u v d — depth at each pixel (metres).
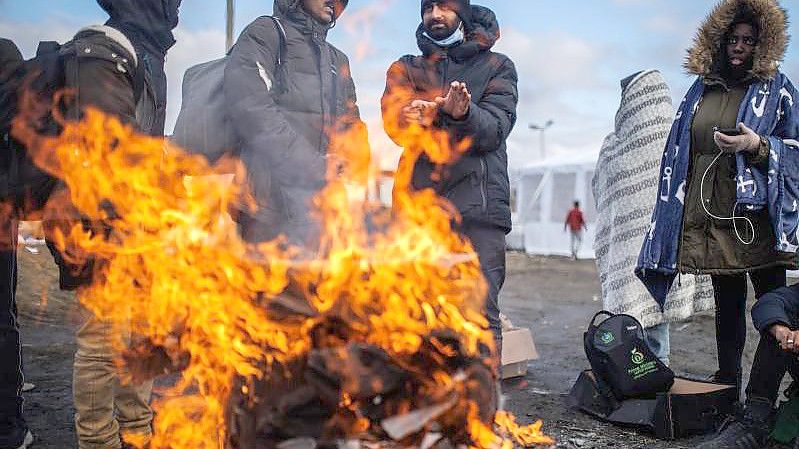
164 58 2.96
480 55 3.67
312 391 1.79
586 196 20.22
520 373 4.82
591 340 3.85
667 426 3.48
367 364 1.79
